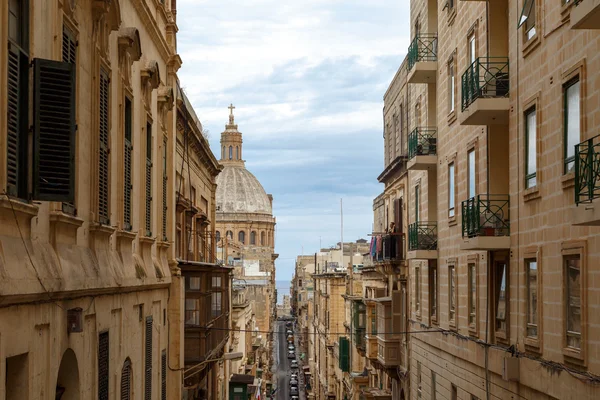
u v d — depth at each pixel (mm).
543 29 17297
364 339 55125
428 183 30594
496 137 21312
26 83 10242
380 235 40188
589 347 14727
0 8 9195
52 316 11352
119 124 16438
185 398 25625
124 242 16891
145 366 19000
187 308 26844
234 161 180500
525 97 18578
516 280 19156
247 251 155500
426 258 28438
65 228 12320
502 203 20828
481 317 22297
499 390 20438
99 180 14445
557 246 16391
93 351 13805
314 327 111000
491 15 21156
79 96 13039
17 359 10250
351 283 68250
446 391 26766
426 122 31438
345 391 69000
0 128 9250
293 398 107688
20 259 9984
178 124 27703
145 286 18469
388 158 42906
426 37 30906
